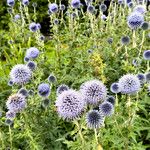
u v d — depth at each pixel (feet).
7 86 2.80
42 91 1.92
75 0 2.97
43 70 2.60
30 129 1.77
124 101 1.94
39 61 2.62
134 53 2.50
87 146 1.41
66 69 2.60
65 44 3.18
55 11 2.99
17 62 3.22
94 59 2.28
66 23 3.67
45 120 1.90
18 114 2.03
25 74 1.84
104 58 2.53
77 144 1.51
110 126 1.77
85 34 3.13
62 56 2.82
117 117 1.68
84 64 2.50
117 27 2.92
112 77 2.42
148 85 1.91
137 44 2.62
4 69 3.07
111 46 2.74
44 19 5.03
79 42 2.74
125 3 3.05
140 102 1.89
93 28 2.79
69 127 2.08
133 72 2.36
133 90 1.52
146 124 1.97
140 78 1.95
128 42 2.29
